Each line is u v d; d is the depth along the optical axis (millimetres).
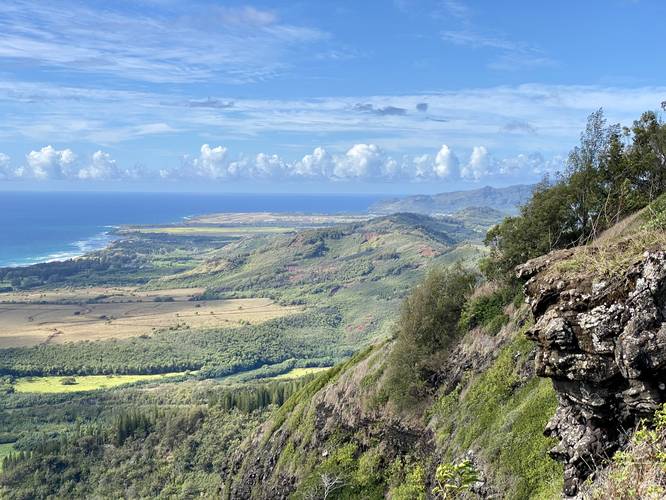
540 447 20391
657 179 35188
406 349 40031
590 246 14016
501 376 29172
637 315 10852
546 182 39781
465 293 41312
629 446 10422
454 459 28156
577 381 11945
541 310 13203
